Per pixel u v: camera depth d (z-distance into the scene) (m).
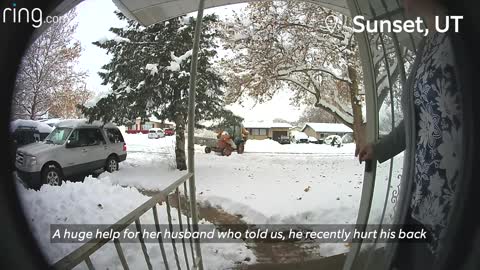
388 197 2.54
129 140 32.72
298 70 16.62
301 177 12.01
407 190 1.82
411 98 1.79
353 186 9.86
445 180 1.57
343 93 18.92
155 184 11.43
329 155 22.52
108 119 13.85
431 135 1.63
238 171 13.79
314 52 16.88
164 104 14.65
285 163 16.73
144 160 16.98
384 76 2.94
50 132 13.02
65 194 6.07
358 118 16.27
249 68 17.23
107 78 14.74
